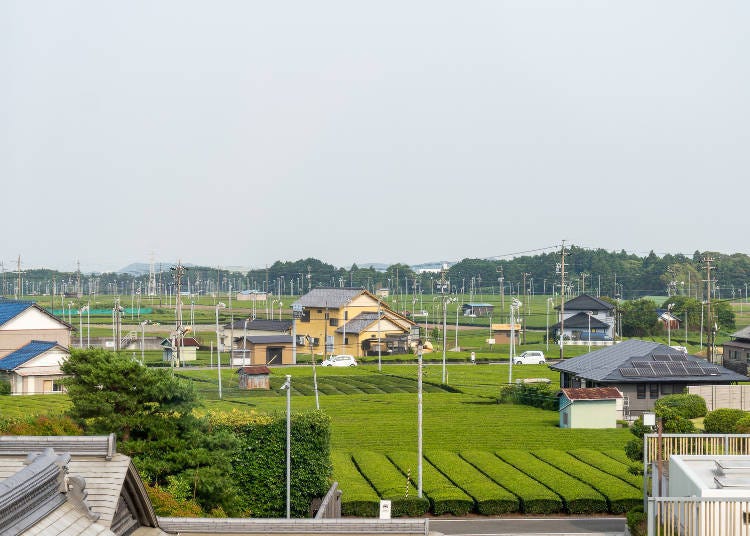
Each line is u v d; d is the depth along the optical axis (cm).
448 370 11988
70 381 4259
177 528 2736
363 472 5766
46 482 1917
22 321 10350
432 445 6725
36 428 3962
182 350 12419
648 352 8700
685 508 3106
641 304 17950
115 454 2369
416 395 9531
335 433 7094
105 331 16662
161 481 4153
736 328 18588
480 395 9612
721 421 5928
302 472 4959
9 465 2336
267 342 13475
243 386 9806
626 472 5834
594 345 16512
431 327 19688
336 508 4700
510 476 5681
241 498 4734
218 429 4853
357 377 11162
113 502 2231
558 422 7906
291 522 2736
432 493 5212
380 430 7262
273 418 5031
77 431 4072
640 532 4209
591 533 4691
